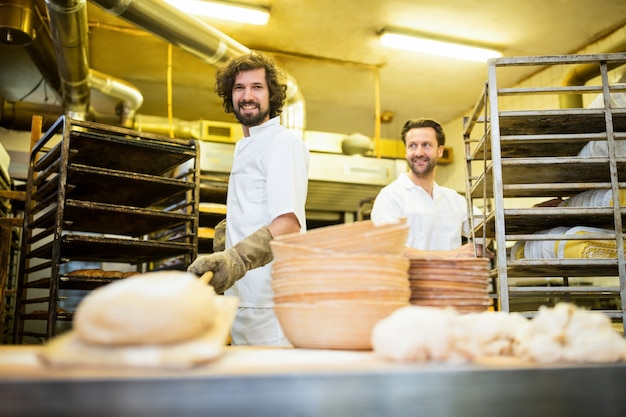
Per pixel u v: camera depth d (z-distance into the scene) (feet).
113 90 18.33
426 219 11.13
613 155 7.38
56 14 13.12
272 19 17.31
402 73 21.08
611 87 7.59
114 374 2.29
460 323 2.99
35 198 10.92
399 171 18.44
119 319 2.49
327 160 17.71
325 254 3.69
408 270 4.19
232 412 2.28
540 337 2.94
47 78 18.48
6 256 12.51
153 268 14.12
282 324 3.92
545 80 20.44
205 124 19.36
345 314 3.58
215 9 16.17
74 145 8.95
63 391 2.18
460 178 24.68
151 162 9.89
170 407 2.23
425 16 17.20
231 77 7.98
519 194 8.45
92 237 8.73
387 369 2.52
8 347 3.64
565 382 2.70
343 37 18.43
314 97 23.29
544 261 7.35
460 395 2.55
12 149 20.65
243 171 7.55
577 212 7.33
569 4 16.53
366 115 25.17
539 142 8.05
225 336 2.99
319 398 2.36
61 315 8.57
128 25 17.48
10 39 14.42
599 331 2.97
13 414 2.14
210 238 13.74
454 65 20.40
